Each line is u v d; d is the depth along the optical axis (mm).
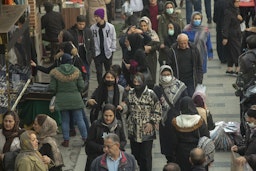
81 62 32281
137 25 36125
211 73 39688
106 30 36281
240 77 28672
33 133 21609
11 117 22766
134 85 26172
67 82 29359
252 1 44875
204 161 21844
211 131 29375
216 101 35594
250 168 23203
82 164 28969
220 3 40031
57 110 29516
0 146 22688
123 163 21234
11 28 25547
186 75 30891
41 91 30672
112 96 28062
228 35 38375
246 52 28688
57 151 23000
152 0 40781
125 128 31484
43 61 40562
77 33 35062
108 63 36750
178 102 27188
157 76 38656
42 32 41062
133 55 32562
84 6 42875
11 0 30781
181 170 24438
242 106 29000
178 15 37312
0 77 25328
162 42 35469
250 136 23641
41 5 44656
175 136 24375
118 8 51844
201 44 34719
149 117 26156
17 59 27125
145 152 26484
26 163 21031
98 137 23859
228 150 29359
